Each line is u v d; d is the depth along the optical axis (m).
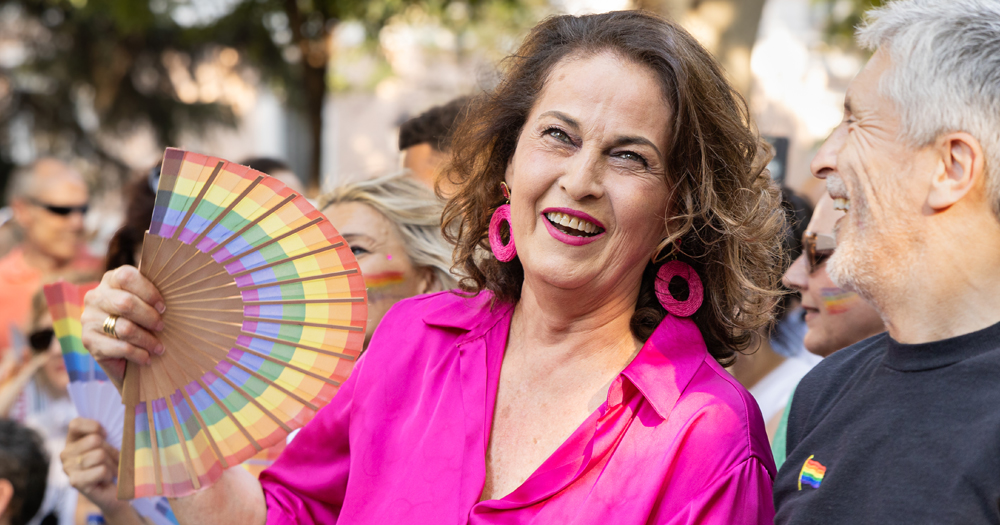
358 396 1.66
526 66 1.57
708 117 1.44
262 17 11.77
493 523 1.40
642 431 1.42
